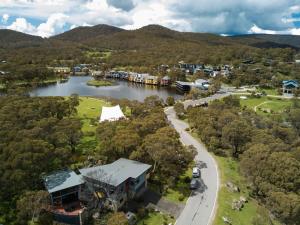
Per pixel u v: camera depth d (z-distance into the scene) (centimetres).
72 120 7594
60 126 6862
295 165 5059
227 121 8319
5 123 6303
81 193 5162
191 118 9688
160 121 7500
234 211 5034
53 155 5538
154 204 5225
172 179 5906
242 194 5609
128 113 11400
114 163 5731
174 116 11069
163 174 6172
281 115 10181
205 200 5347
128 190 5297
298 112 9300
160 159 5716
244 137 7156
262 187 4966
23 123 6794
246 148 6806
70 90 18775
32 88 18688
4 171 4722
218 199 5369
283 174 4950
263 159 5391
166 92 18825
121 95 17288
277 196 4500
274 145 6384
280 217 4503
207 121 8462
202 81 19200
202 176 6244
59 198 4931
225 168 6644
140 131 7012
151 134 6569
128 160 5859
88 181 5156
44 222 4578
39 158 5019
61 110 9156
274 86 17212
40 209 4509
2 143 5381
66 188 4881
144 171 5412
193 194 5553
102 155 6391
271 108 12081
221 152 7500
